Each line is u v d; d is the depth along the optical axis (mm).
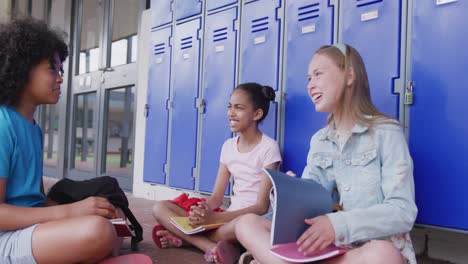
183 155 3113
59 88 1481
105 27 4629
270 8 2475
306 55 2275
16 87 1374
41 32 1420
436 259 2066
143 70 3902
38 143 1460
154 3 3502
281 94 2400
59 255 1262
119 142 4398
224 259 1742
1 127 1312
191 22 3084
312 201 1273
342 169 1468
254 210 1984
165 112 3326
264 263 1339
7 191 1346
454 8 1717
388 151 1365
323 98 1472
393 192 1310
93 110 4855
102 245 1269
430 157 1775
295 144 2318
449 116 1727
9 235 1288
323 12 2195
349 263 1175
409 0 1858
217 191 2324
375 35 1974
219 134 2807
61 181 1812
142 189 3875
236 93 2250
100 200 1416
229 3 2754
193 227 1944
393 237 1343
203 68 2961
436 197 1751
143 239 2344
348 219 1229
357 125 1438
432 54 1779
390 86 1915
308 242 1196
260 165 2205
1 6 6340
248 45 2609
